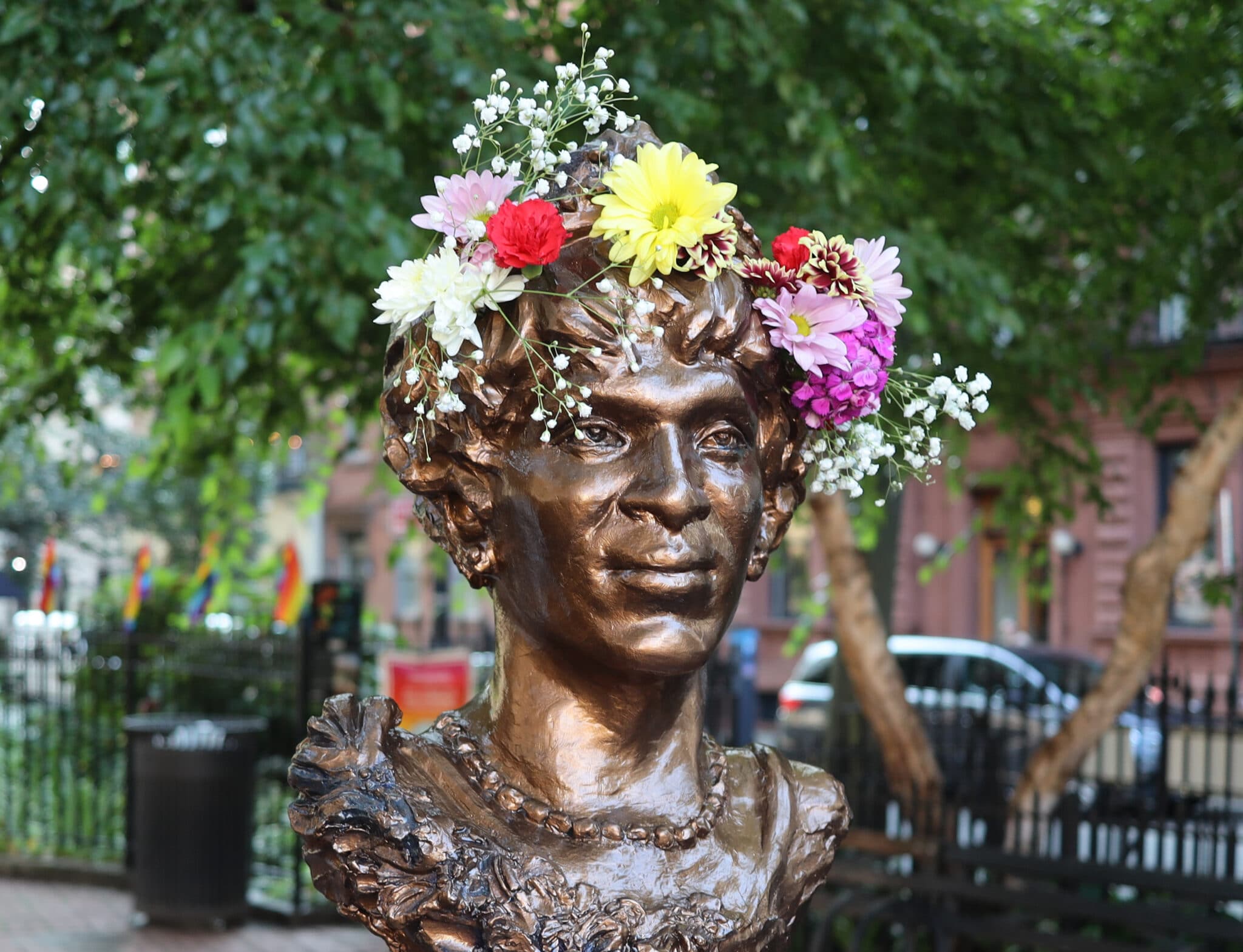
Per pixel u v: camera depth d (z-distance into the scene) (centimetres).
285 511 2303
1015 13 498
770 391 153
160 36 378
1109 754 806
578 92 156
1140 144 510
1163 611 481
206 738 581
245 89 353
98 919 584
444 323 140
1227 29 482
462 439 148
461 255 148
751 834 154
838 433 165
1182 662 1478
